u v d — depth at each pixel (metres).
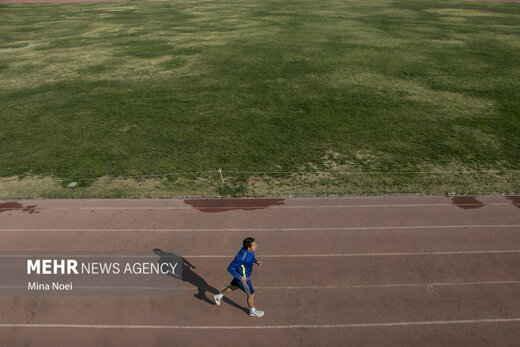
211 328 7.04
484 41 28.70
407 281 8.05
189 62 24.59
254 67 23.34
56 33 34.34
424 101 18.16
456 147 14.07
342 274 8.26
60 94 19.75
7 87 20.92
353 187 11.76
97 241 9.34
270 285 7.98
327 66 23.28
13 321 7.17
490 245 9.14
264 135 15.20
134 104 18.38
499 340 6.75
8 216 10.37
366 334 6.89
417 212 10.45
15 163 13.38
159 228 9.84
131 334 6.93
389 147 14.16
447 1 49.88
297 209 10.66
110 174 12.66
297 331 6.96
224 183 12.07
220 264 8.59
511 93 18.98
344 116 16.72
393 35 30.66
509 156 13.41
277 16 39.41
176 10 45.59
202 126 16.05
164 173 12.68
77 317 7.26
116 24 37.84
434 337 6.82
